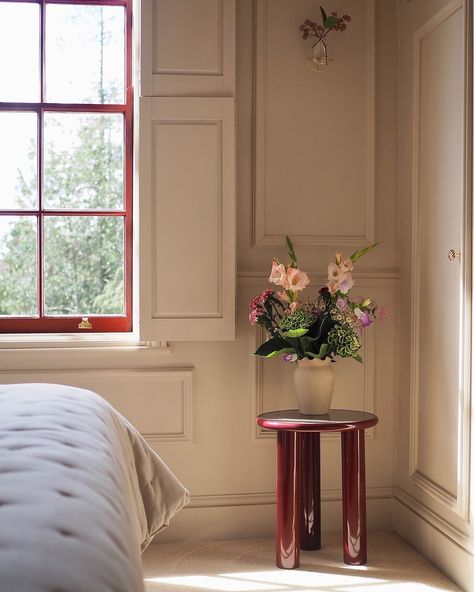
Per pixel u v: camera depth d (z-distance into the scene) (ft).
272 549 12.03
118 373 12.37
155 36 12.24
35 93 12.90
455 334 10.61
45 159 12.91
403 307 12.72
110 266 13.01
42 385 7.00
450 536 10.66
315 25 12.58
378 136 13.05
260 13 12.76
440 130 11.18
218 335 12.26
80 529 3.22
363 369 13.00
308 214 12.88
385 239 13.05
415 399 12.14
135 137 12.80
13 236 12.85
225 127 12.25
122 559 3.28
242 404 12.73
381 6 13.05
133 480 7.59
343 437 11.19
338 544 12.23
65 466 4.00
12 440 4.19
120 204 13.03
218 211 12.26
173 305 12.21
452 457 10.71
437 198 11.29
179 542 12.50
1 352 12.14
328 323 11.18
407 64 12.58
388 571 10.94
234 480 12.71
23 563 2.65
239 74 12.77
